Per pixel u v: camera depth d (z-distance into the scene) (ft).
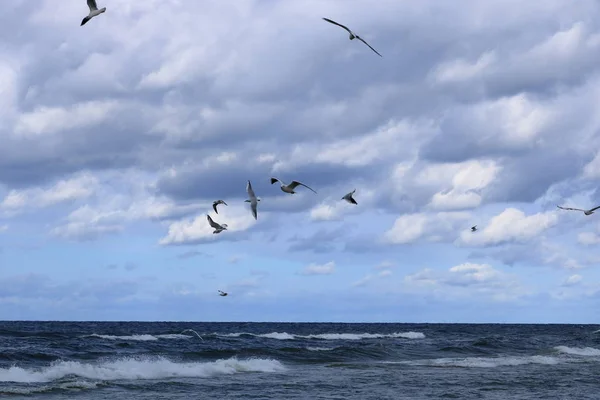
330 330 519.60
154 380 105.29
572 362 150.10
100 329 404.57
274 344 219.00
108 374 108.78
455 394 96.32
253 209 63.21
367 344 227.20
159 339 232.12
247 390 96.89
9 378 100.73
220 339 239.30
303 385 103.24
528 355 181.57
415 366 135.85
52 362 124.88
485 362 145.48
